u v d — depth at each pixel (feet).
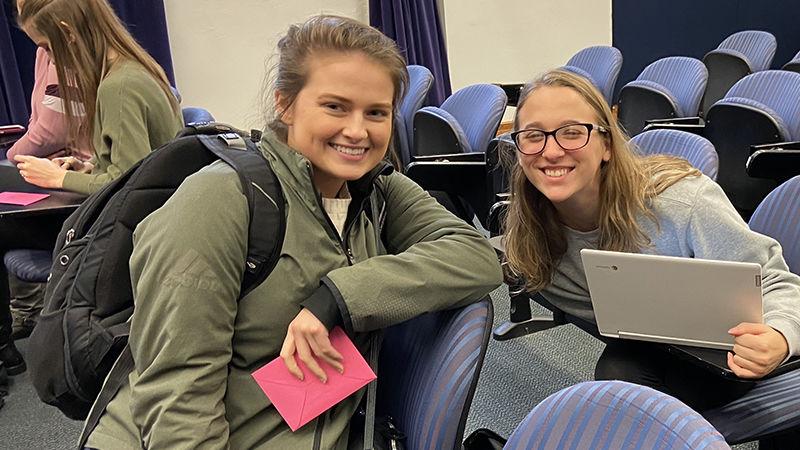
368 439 2.91
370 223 3.37
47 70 6.82
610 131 4.07
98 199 3.36
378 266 2.99
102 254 3.13
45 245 6.48
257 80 13.51
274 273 2.84
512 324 7.78
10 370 7.48
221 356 2.70
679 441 1.88
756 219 4.68
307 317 2.79
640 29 19.98
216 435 2.61
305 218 2.94
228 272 2.71
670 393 4.03
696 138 5.90
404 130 9.96
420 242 3.37
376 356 3.16
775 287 3.71
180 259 2.63
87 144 6.43
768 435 3.59
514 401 6.48
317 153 3.00
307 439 2.81
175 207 2.73
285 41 3.12
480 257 3.26
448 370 2.91
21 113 10.16
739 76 13.89
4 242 6.46
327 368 2.86
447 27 16.38
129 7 11.18
